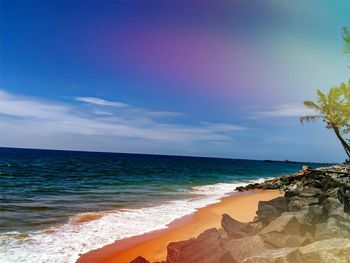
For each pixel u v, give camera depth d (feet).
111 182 124.57
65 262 31.40
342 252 21.49
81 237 40.22
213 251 26.58
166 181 137.80
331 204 41.42
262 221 36.96
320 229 30.89
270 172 272.72
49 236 39.91
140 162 387.55
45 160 318.24
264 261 22.00
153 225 48.24
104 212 57.11
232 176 197.06
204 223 50.67
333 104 75.10
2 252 33.04
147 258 33.99
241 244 26.32
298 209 41.68
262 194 92.73
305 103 79.00
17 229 42.73
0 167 198.29
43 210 57.67
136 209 61.16
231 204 70.90
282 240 27.48
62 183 116.88
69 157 439.63
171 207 64.69
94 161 346.33
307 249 22.65
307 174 104.17
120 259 33.30
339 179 85.87
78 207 61.87
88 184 114.11
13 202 67.15
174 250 27.89
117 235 41.98
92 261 32.17
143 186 110.73
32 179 132.36
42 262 30.83
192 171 235.81
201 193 93.91
